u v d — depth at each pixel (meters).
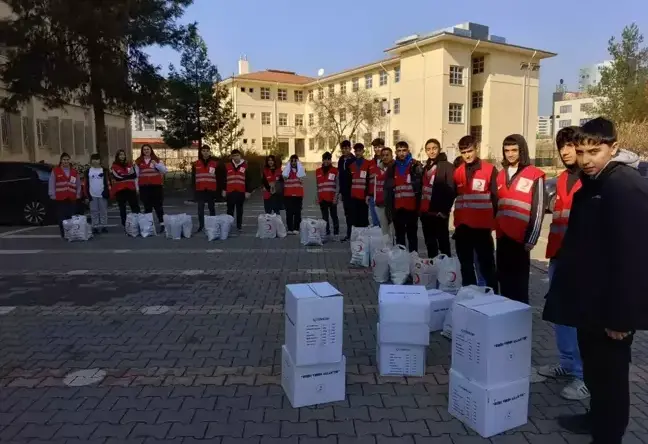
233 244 10.86
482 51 43.19
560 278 3.18
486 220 5.46
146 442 3.35
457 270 6.42
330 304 3.78
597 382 3.10
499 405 3.44
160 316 5.99
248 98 60.38
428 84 42.81
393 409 3.80
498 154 44.28
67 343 5.14
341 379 3.91
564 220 4.23
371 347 5.04
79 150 28.11
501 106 44.50
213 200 12.54
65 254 9.74
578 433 3.47
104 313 6.11
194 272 8.24
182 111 25.28
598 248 2.99
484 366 3.41
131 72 18.31
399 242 8.31
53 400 3.95
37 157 23.97
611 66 37.09
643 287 2.73
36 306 6.38
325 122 51.12
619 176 2.90
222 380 4.30
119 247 10.48
